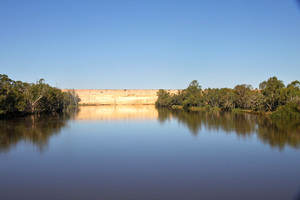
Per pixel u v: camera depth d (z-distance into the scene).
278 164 22.34
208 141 32.38
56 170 20.92
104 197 15.88
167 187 17.41
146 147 29.33
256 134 36.81
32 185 17.78
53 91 80.69
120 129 44.19
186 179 18.89
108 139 34.34
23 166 21.95
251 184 17.91
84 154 26.06
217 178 19.08
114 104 158.25
